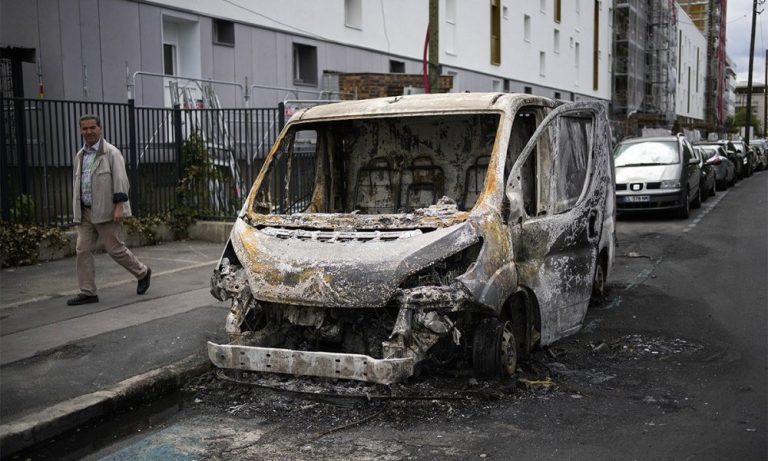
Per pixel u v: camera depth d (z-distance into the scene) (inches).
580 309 255.1
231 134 531.2
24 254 412.2
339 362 187.0
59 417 189.0
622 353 245.1
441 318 189.3
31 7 530.9
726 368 227.5
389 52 967.6
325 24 841.5
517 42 1366.9
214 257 442.0
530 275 219.3
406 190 264.2
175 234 511.8
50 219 438.3
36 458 176.6
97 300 316.8
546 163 241.3
